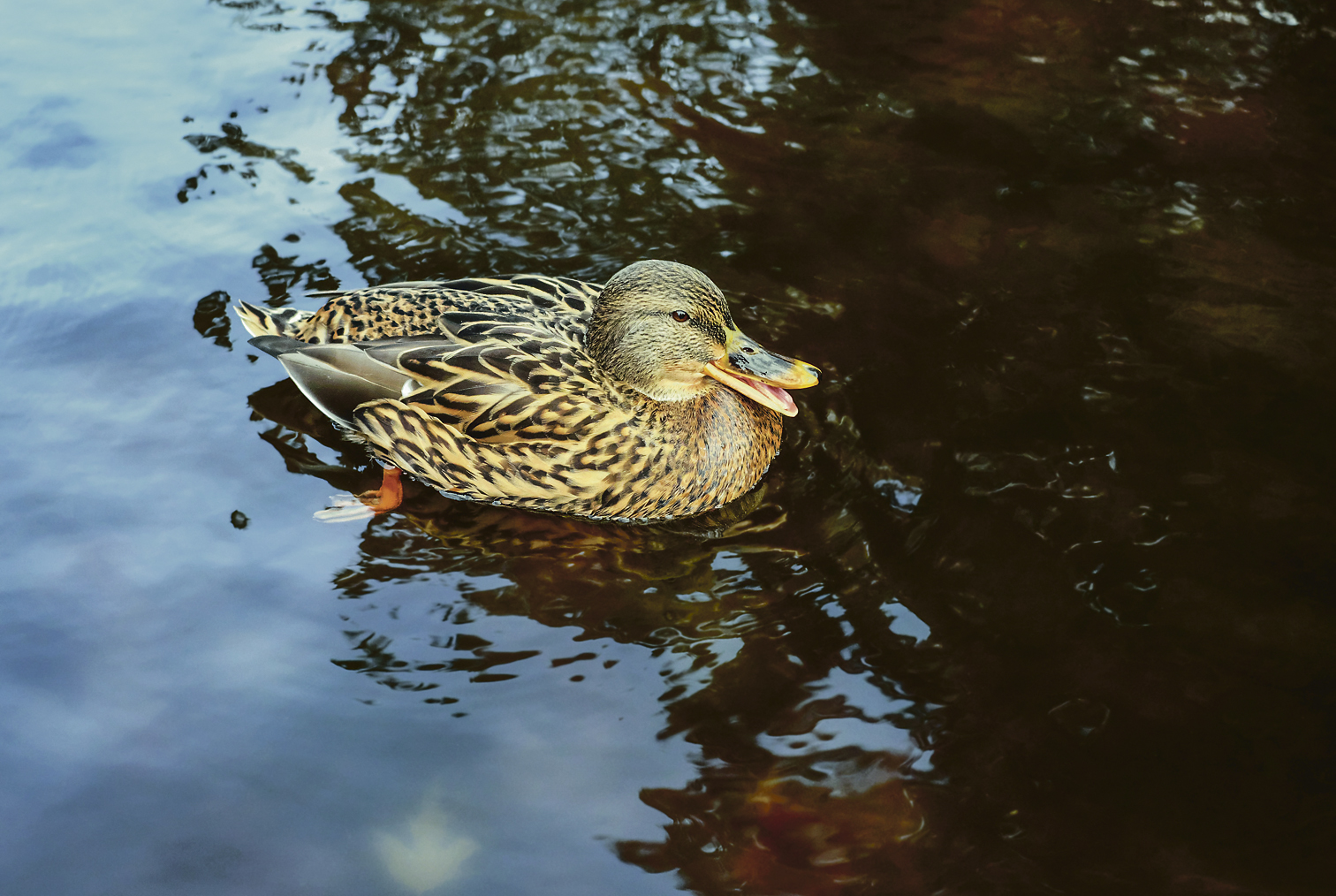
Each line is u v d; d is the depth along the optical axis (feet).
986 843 11.59
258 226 20.99
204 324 19.04
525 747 12.80
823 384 17.74
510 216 21.33
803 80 25.09
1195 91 24.26
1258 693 13.00
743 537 15.87
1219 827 11.65
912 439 16.78
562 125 23.66
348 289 19.63
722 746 12.75
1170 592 14.25
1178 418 16.79
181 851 11.65
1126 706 12.92
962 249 20.33
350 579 15.11
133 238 20.65
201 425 17.33
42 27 26.63
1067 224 20.80
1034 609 14.16
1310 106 23.71
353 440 17.51
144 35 26.45
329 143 23.12
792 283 19.70
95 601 14.48
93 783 12.30
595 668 13.80
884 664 13.64
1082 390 17.38
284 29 26.78
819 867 11.39
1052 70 25.16
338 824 11.94
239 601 14.64
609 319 16.80
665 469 16.21
